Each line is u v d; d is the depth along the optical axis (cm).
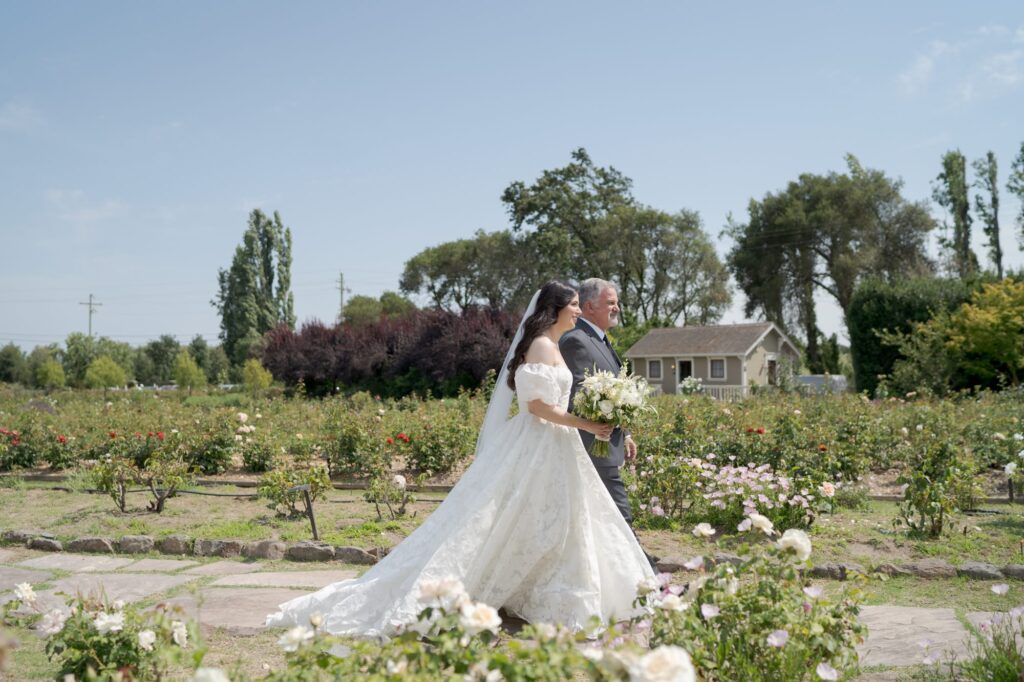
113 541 591
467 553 371
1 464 1093
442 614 225
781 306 4762
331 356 3425
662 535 598
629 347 3897
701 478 666
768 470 746
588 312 446
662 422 938
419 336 3344
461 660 207
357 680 211
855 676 309
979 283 2716
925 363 2056
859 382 2791
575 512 387
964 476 706
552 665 194
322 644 232
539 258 4728
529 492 385
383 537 604
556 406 389
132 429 1100
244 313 6184
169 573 519
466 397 1628
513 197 4878
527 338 414
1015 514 660
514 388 420
